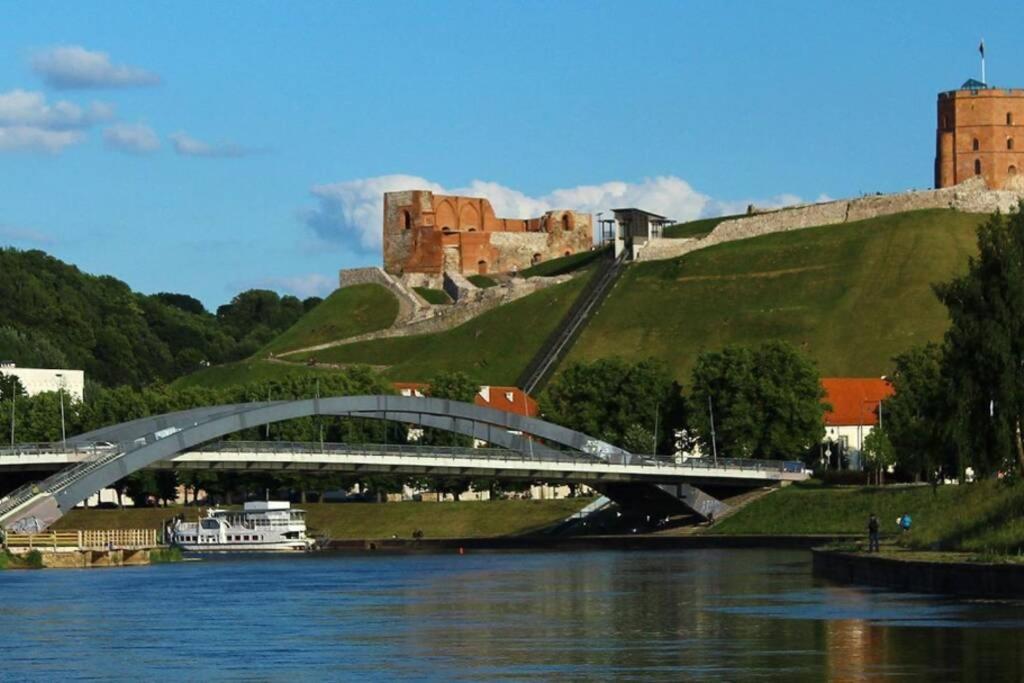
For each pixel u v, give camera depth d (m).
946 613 106.94
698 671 84.75
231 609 130.12
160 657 96.50
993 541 132.62
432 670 88.00
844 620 106.31
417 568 189.88
